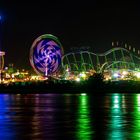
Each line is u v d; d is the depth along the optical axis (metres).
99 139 45.69
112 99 120.12
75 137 47.16
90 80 183.00
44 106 93.56
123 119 65.12
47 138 46.69
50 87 185.25
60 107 90.06
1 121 63.44
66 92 182.12
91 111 79.31
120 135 48.38
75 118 66.94
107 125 57.62
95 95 152.25
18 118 67.69
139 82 187.00
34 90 185.00
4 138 46.94
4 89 186.00
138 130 52.44
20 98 129.75
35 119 65.94
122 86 181.75
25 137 47.50
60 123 60.22
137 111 79.31
